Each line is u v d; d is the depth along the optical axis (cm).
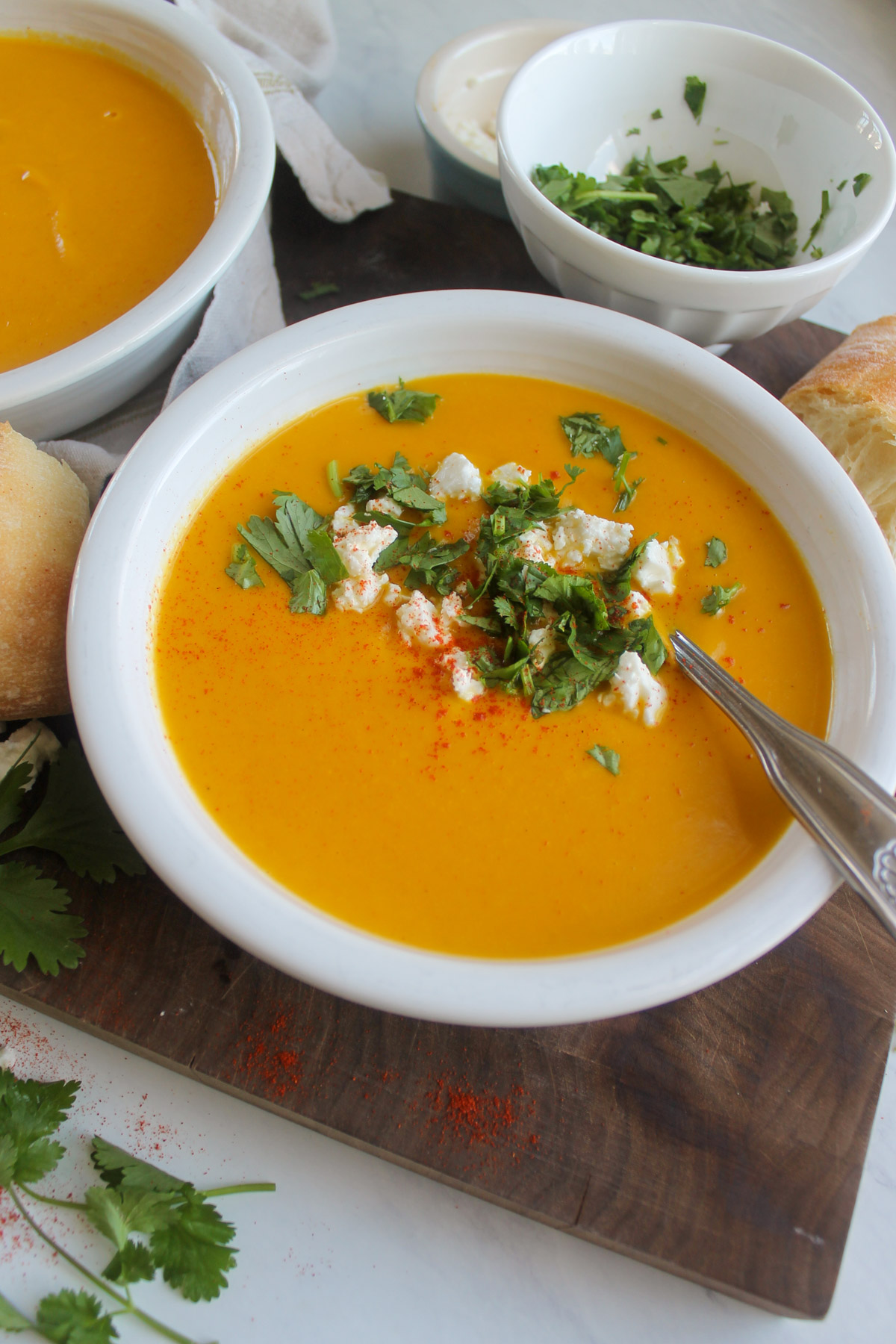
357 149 66
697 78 59
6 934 45
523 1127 44
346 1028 45
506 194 55
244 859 44
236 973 46
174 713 45
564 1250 44
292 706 46
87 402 52
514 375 51
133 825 42
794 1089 45
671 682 46
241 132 54
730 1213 43
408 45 71
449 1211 45
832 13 77
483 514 49
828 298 63
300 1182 45
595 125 60
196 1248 43
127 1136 45
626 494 49
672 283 52
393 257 60
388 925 43
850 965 46
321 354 49
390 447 50
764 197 60
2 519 47
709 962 41
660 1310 44
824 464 48
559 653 46
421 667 46
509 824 44
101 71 59
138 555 46
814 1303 43
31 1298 43
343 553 47
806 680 47
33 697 47
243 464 49
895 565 46
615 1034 45
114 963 46
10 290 54
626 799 45
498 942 43
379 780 45
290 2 63
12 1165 44
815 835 42
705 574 48
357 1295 44
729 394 49
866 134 56
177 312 50
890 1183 46
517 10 74
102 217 56
